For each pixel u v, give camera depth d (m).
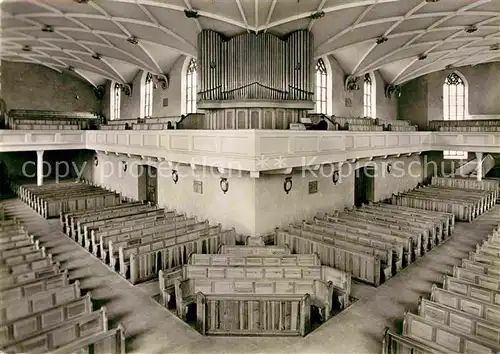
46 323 6.83
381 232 12.45
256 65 13.97
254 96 14.05
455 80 25.39
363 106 24.28
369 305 8.95
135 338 7.54
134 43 19.02
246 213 13.06
